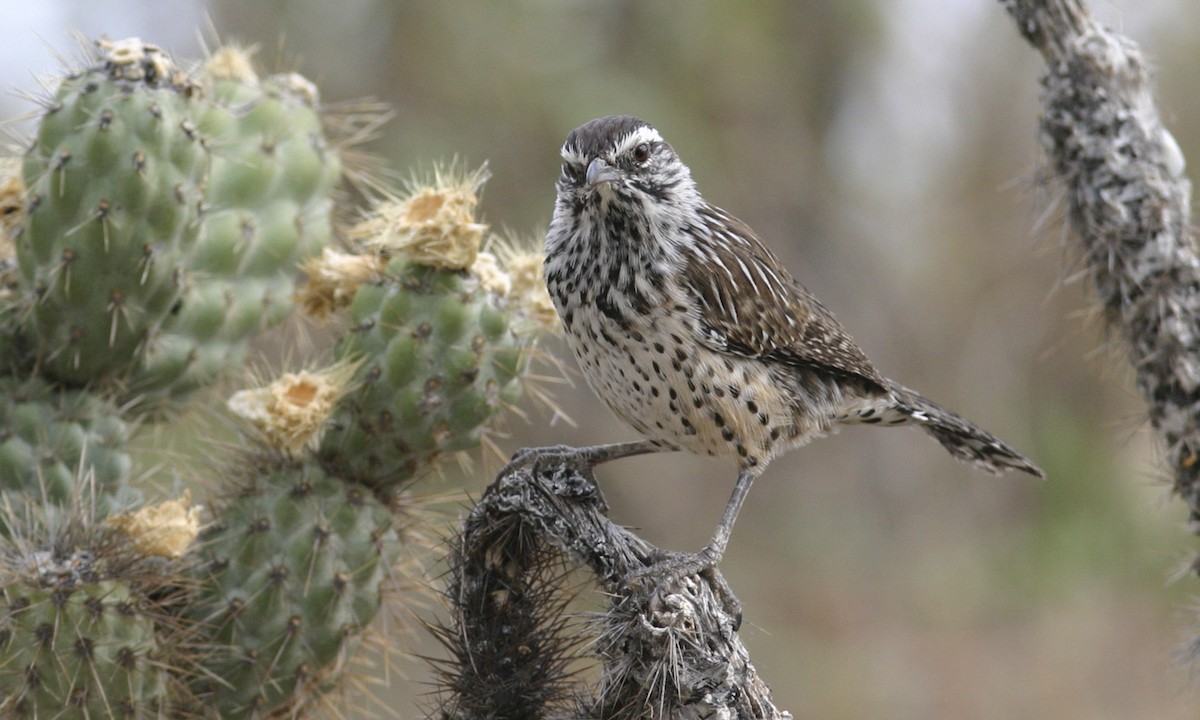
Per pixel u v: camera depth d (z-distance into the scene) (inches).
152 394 290.7
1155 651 730.8
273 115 302.4
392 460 273.7
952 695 709.3
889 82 853.2
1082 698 712.4
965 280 856.9
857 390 349.4
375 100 641.6
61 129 259.1
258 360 368.2
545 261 303.4
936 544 809.5
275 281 302.4
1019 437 829.2
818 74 795.4
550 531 240.4
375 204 323.3
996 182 868.6
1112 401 822.5
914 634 753.0
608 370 304.8
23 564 234.8
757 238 335.0
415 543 288.8
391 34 647.8
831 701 701.9
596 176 291.7
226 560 263.0
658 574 233.3
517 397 283.0
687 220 311.4
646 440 315.9
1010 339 845.8
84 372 277.1
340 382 264.7
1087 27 300.5
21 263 267.0
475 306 269.6
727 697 224.2
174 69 268.8
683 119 698.8
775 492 810.8
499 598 247.9
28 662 226.8
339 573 265.4
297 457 270.5
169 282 271.4
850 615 753.0
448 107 648.4
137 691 236.2
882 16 797.9
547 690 247.4
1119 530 789.2
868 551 800.3
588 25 687.1
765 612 756.0
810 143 797.9
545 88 649.0
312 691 273.3
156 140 260.7
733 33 709.3
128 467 281.3
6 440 268.7
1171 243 294.2
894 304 844.0
